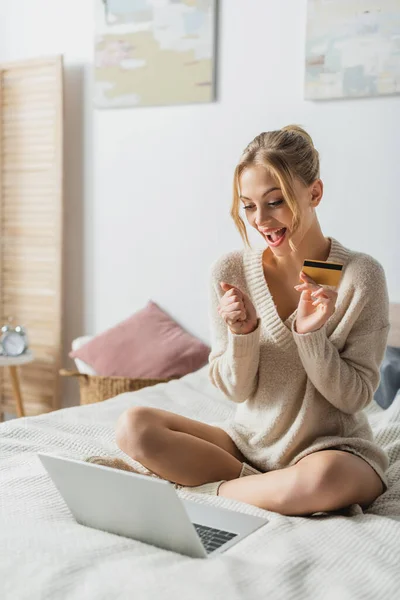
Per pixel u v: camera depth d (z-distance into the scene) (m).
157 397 2.26
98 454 1.67
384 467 1.52
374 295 1.50
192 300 2.97
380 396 2.15
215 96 2.86
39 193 3.26
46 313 3.27
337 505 1.34
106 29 3.05
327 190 2.65
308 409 1.48
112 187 3.14
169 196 3.00
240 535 1.20
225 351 1.61
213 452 1.50
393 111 2.51
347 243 2.63
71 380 3.28
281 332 1.52
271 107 2.74
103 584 0.99
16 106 3.30
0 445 1.70
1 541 1.12
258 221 1.44
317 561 1.11
